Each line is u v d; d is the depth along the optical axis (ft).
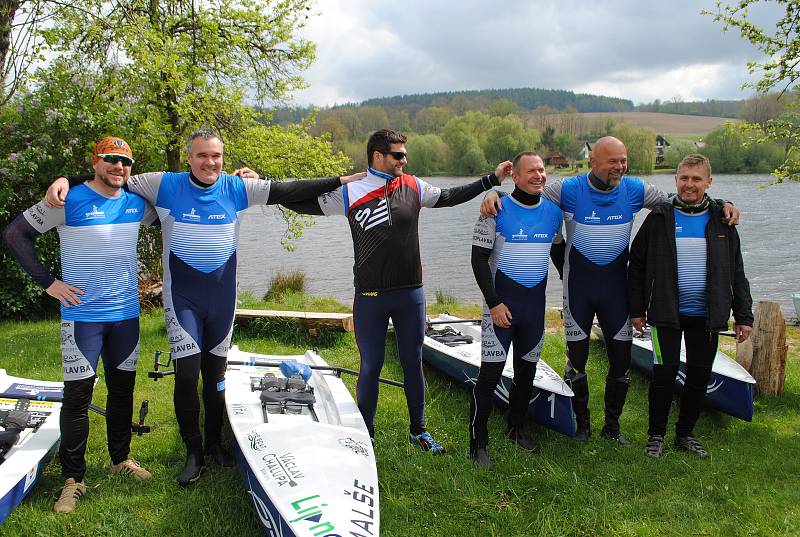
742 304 15.20
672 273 14.94
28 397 15.17
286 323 25.85
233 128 35.88
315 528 10.14
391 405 18.61
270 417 13.88
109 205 13.10
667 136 351.46
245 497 13.17
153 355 23.63
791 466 14.79
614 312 15.72
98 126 31.24
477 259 14.74
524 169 14.47
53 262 32.14
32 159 30.27
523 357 15.43
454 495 13.50
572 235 15.60
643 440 16.55
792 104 22.70
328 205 14.57
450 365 20.72
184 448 15.61
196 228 13.58
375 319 14.62
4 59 32.96
